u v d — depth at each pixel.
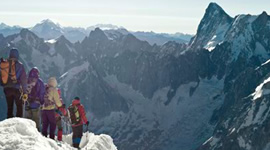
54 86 14.66
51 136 14.62
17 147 9.61
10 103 13.34
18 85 13.23
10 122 10.89
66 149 12.76
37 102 13.58
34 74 13.55
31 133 10.92
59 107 14.73
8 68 13.07
